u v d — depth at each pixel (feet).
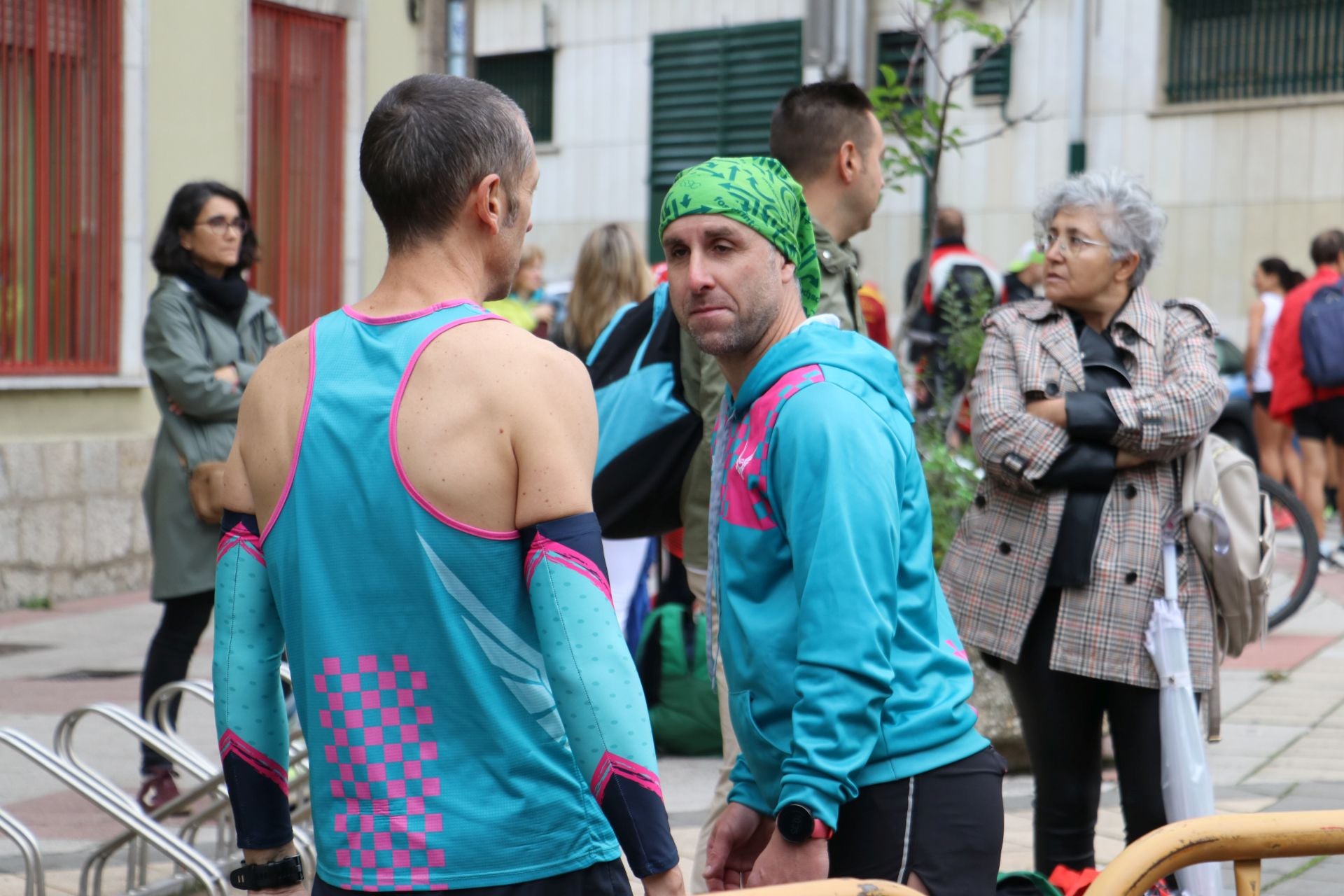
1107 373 17.99
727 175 12.32
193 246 27.71
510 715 9.78
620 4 92.63
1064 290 18.17
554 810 9.89
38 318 45.01
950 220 49.75
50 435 45.55
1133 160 77.92
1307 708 33.65
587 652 9.55
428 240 10.20
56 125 45.19
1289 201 74.38
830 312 18.90
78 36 45.55
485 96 10.36
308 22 53.21
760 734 12.05
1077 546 17.76
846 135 19.35
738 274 12.26
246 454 10.36
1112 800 27.07
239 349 27.86
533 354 9.88
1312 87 74.59
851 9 77.15
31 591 45.01
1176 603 17.78
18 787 27.61
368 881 9.64
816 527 11.43
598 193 94.17
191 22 48.49
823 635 11.25
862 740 11.31
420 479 9.62
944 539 28.66
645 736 9.63
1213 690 18.45
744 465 12.10
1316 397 54.44
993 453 18.01
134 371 47.73
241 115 50.21
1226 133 75.66
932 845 11.93
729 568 12.30
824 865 11.27
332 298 54.80
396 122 10.15
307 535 9.87
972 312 33.14
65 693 34.65
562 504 9.68
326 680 9.79
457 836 9.64
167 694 23.07
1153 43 77.15
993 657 18.47
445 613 9.64
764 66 87.30
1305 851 11.51
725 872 12.89
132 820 18.58
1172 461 18.15
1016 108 79.61
